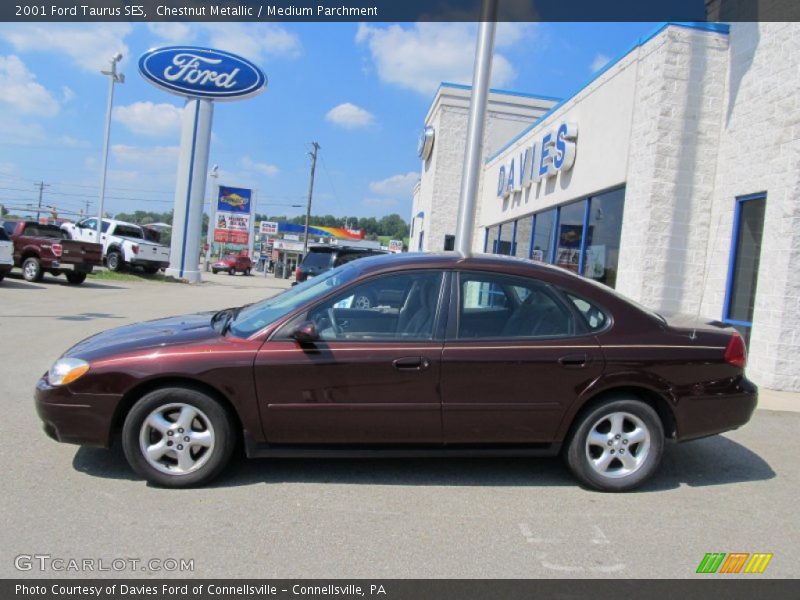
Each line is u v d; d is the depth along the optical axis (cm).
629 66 1002
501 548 351
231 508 388
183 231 2898
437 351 423
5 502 382
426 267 448
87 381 407
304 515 382
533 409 429
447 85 2238
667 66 898
